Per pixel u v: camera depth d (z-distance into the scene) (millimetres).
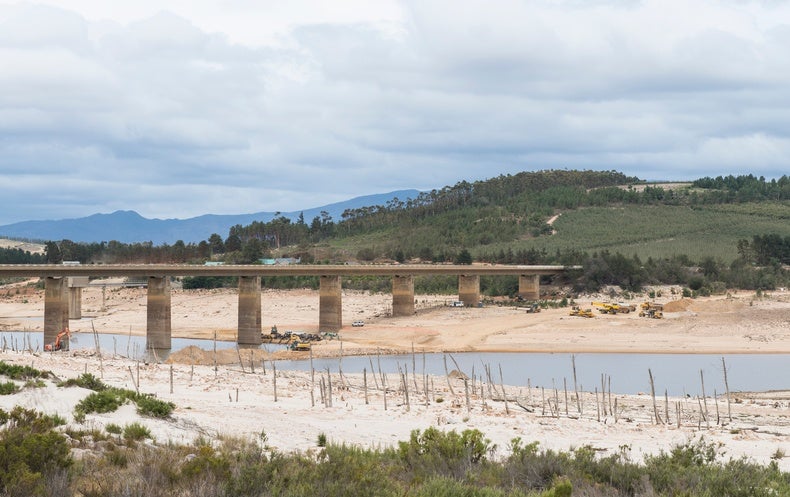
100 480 21438
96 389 42531
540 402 68625
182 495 20297
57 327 144125
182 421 38750
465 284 189875
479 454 28359
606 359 118562
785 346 129125
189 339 155500
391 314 180375
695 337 137875
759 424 58688
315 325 170250
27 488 19578
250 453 25969
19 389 39406
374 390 68688
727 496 24328
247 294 148750
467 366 109750
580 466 26688
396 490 21953
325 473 22656
